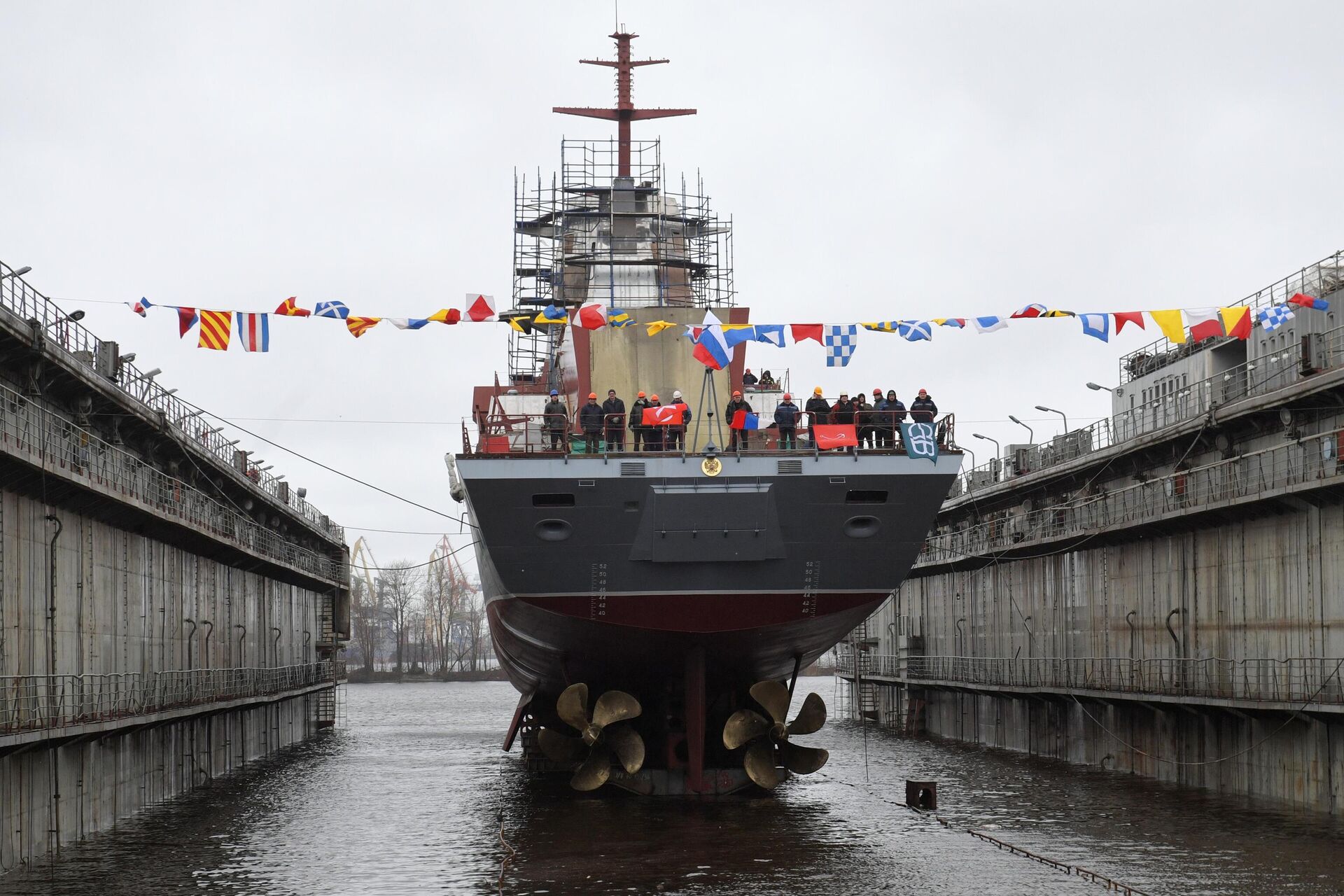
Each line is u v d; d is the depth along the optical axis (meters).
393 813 41.75
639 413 35.66
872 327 30.11
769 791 40.44
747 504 34.31
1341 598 36.47
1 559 29.77
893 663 83.38
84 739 35.25
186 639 47.16
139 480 41.28
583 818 36.81
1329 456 37.34
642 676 38.06
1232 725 42.56
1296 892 27.19
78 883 29.78
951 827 36.09
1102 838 34.03
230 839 36.38
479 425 39.16
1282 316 29.28
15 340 30.55
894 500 34.78
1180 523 45.25
